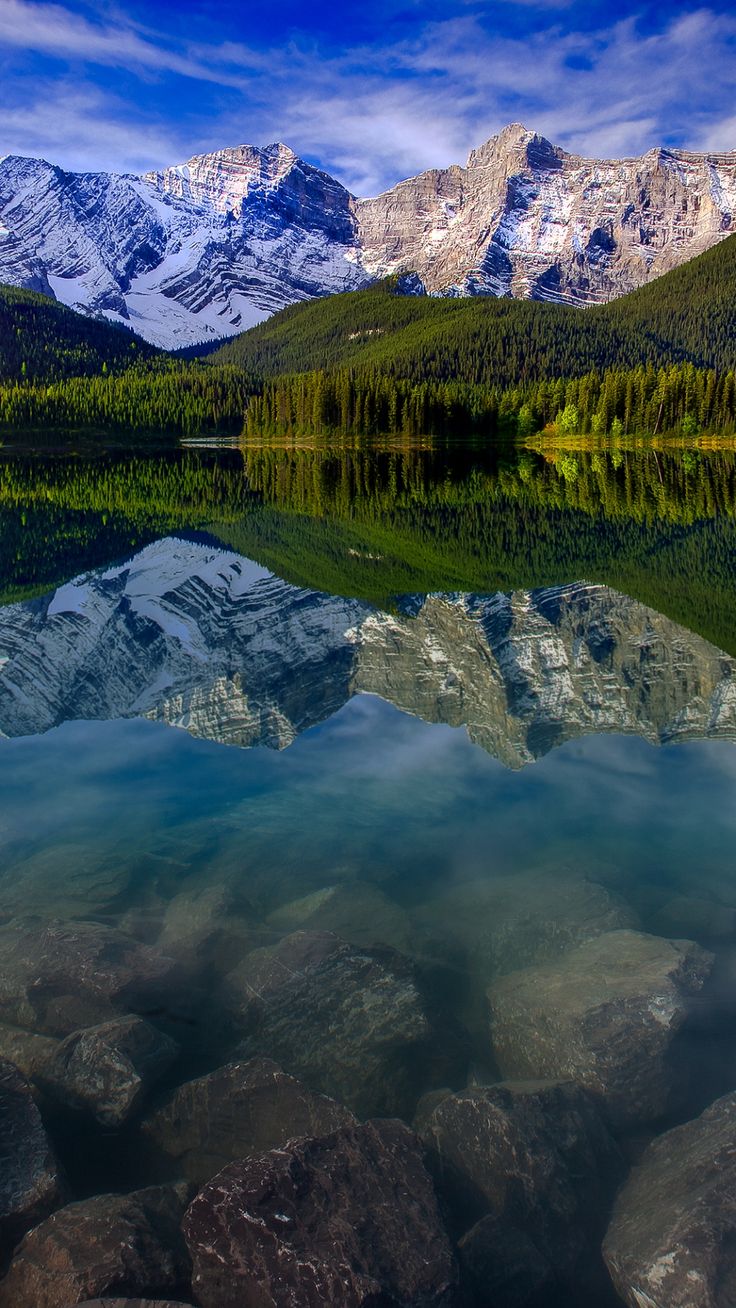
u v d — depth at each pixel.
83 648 22.47
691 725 15.92
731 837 11.16
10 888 10.24
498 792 13.05
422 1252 5.48
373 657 21.97
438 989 8.58
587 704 17.36
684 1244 5.39
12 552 38.16
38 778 13.51
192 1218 5.67
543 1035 7.54
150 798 12.74
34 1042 7.62
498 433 144.62
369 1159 6.18
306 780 13.62
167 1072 7.40
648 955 8.38
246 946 9.16
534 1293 5.50
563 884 9.95
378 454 131.25
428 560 37.12
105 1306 5.09
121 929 9.53
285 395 156.25
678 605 26.64
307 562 36.75
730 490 68.56
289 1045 7.66
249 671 20.81
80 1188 6.39
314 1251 5.41
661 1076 7.12
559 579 31.95
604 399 138.00
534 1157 6.16
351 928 9.47
